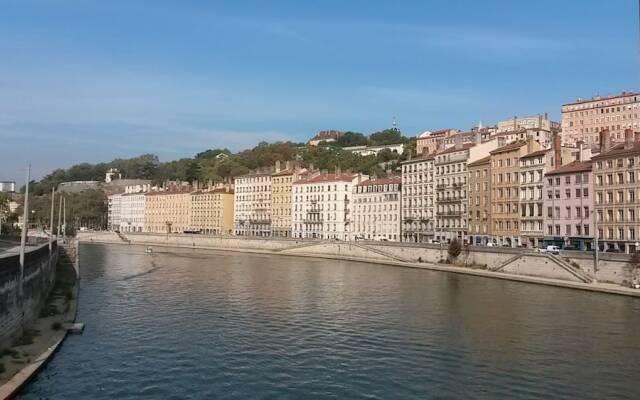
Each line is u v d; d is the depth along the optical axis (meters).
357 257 152.62
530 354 47.59
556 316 64.06
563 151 126.69
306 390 38.66
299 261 149.00
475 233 146.00
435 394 37.94
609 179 110.25
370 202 188.38
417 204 169.12
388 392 38.31
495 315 64.62
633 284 84.69
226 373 42.22
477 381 40.62
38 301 59.03
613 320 61.84
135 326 57.91
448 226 156.00
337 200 197.00
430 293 83.12
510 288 89.25
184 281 97.88
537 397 37.59
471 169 148.00
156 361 45.00
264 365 44.28
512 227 134.12
